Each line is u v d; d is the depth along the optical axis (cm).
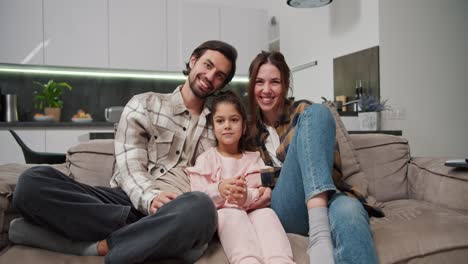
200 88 144
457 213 128
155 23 409
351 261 92
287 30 463
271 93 149
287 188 121
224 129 141
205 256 102
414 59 341
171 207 99
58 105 398
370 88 335
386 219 124
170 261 100
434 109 351
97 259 101
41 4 371
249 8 456
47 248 105
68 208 102
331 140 115
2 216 110
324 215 104
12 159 354
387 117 329
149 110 141
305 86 433
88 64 386
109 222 103
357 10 349
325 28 392
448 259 105
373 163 168
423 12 346
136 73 432
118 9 395
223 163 139
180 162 141
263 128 154
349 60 359
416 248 104
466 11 366
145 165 132
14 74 401
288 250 102
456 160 143
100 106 433
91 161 151
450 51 359
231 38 437
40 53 371
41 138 362
